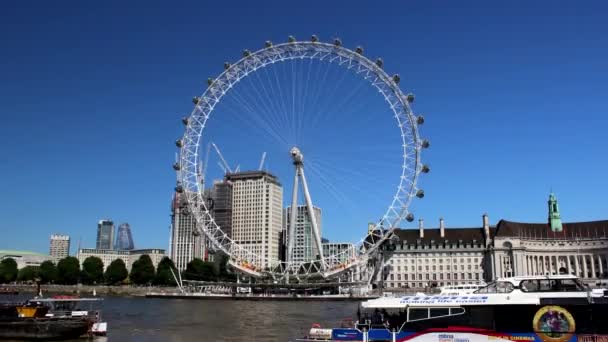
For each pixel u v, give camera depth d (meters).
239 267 193.12
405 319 55.03
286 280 193.62
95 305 160.62
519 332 51.09
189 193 176.12
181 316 117.31
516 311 51.59
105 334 80.38
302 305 161.62
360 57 160.88
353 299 192.50
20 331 74.88
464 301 53.25
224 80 167.75
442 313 53.69
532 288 54.81
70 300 84.25
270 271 194.50
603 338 49.25
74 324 76.94
